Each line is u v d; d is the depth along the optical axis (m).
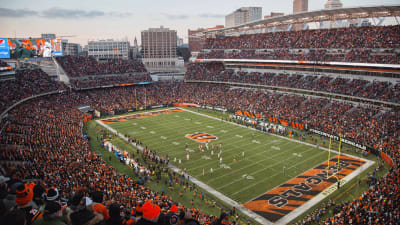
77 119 66.06
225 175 40.72
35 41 79.88
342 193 35.53
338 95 67.94
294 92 78.06
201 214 27.72
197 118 75.44
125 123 70.31
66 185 27.73
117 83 91.88
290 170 42.25
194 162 45.47
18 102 58.78
